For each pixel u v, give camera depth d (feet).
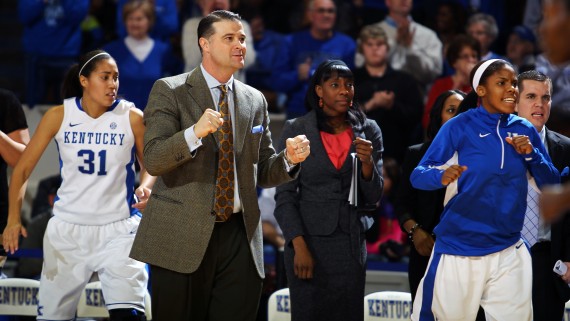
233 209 39.45
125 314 43.73
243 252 39.73
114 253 44.19
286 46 78.95
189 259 38.47
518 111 45.47
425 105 74.43
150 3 77.61
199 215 38.58
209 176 38.93
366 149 43.50
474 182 39.88
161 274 39.14
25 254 54.49
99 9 86.07
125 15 77.51
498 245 40.11
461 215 40.32
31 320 55.21
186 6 82.28
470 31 80.07
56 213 45.34
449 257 40.68
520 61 80.53
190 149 36.58
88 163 44.78
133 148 45.52
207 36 39.29
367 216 46.34
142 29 77.61
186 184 38.78
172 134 38.42
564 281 44.45
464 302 40.55
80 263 44.73
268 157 41.63
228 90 40.09
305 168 45.21
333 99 45.19
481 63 41.14
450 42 73.26
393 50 78.43
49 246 45.01
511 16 85.92
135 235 40.78
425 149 46.88
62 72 82.02
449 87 71.87
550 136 45.62
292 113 77.05
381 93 72.54
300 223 44.68
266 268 58.18
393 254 63.00
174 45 82.12
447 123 41.09
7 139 47.98
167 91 39.17
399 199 47.24
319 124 46.03
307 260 44.11
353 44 78.23
